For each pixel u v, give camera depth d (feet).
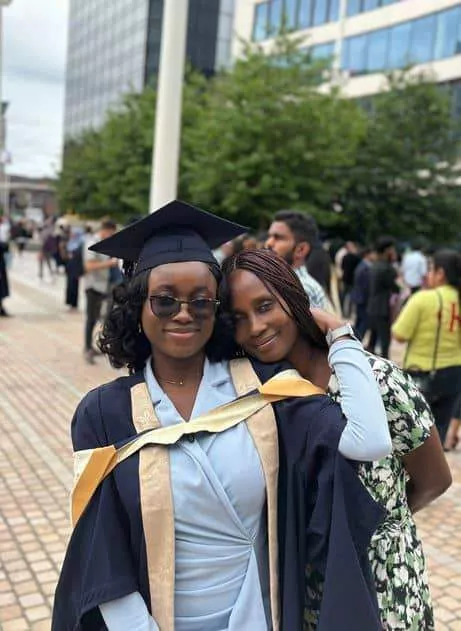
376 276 29.43
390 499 5.20
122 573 4.58
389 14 92.38
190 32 129.29
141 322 5.05
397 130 72.54
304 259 10.89
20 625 9.32
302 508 4.86
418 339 15.19
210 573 4.69
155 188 25.40
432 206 72.84
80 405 5.04
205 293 4.87
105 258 26.04
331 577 4.53
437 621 9.75
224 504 4.63
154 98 90.33
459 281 15.01
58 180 133.59
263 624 4.70
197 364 5.14
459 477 15.69
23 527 12.28
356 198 71.61
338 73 82.89
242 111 56.29
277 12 106.01
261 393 4.98
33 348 29.68
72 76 200.75
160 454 4.64
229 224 5.28
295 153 55.67
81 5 189.37
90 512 4.72
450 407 15.53
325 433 4.76
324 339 5.44
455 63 84.48
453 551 12.00
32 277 66.28
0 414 19.61
